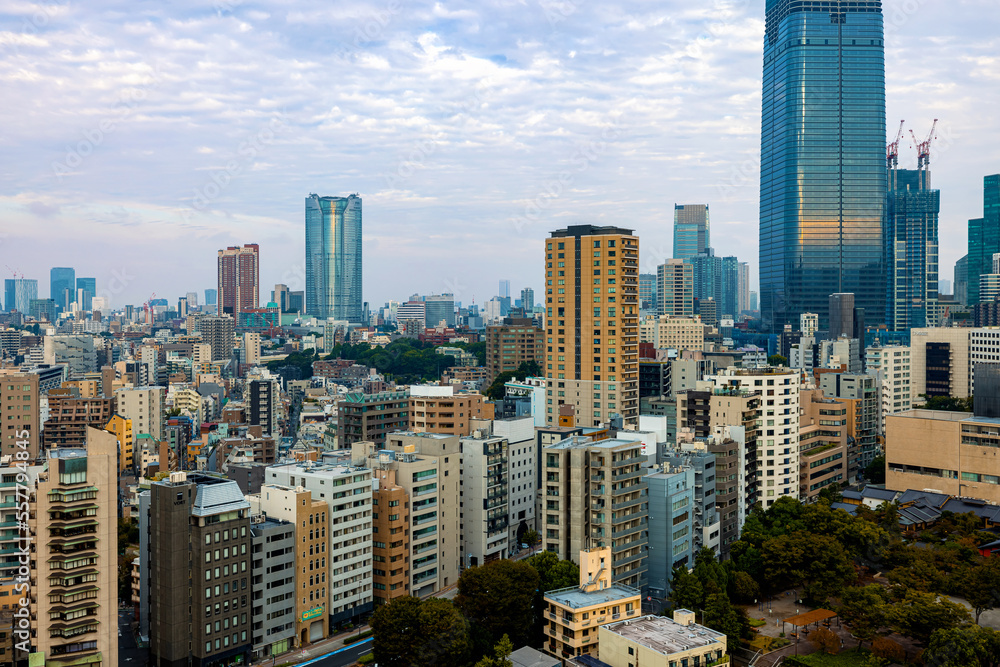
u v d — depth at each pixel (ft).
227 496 648.38
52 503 602.03
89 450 621.31
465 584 636.89
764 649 623.36
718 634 540.52
